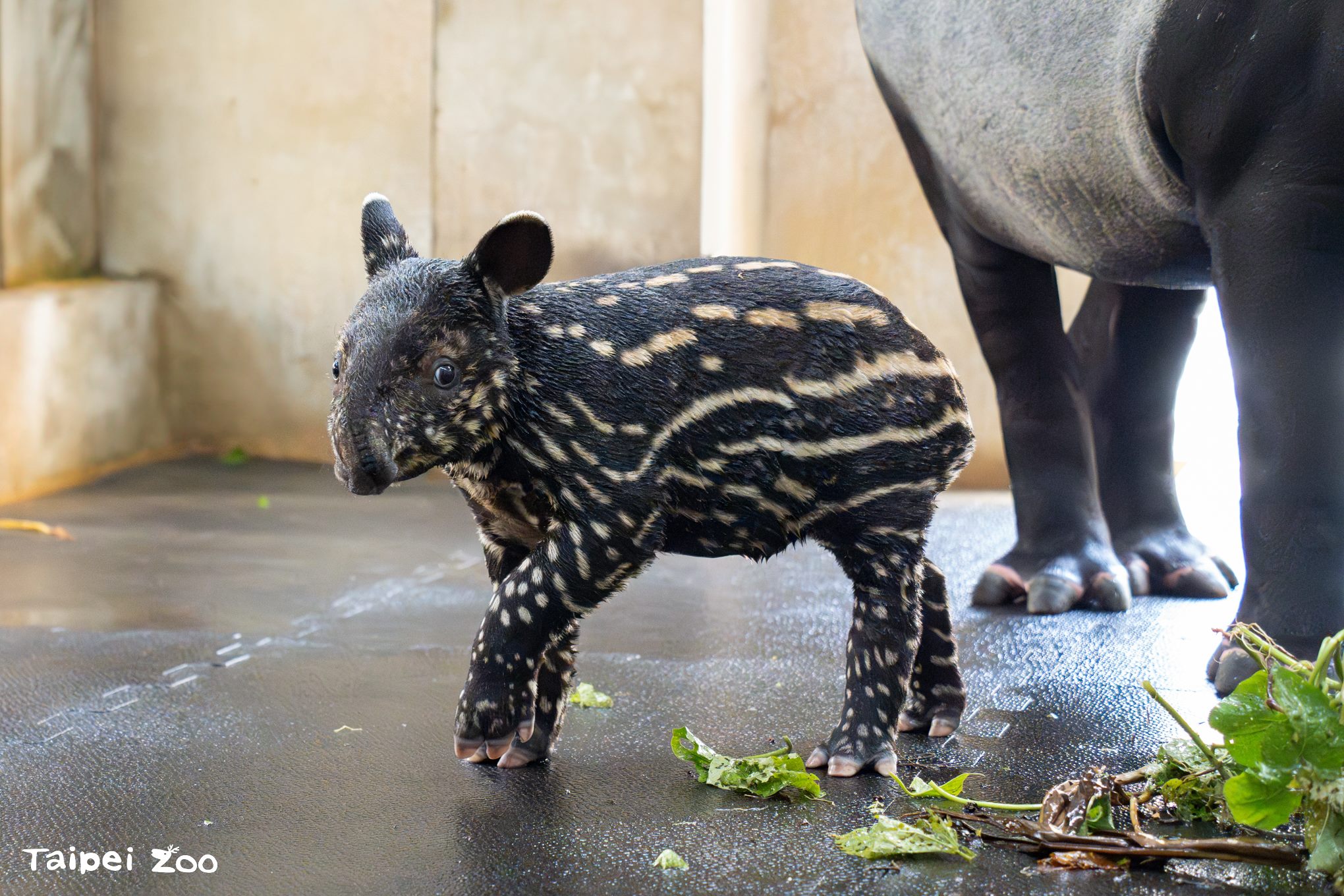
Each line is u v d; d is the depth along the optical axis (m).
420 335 3.05
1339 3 3.57
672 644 4.82
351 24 8.54
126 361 8.58
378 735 3.80
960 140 4.96
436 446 3.11
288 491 7.96
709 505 3.36
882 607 3.43
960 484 8.38
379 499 7.82
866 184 8.32
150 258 8.92
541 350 3.20
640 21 8.29
